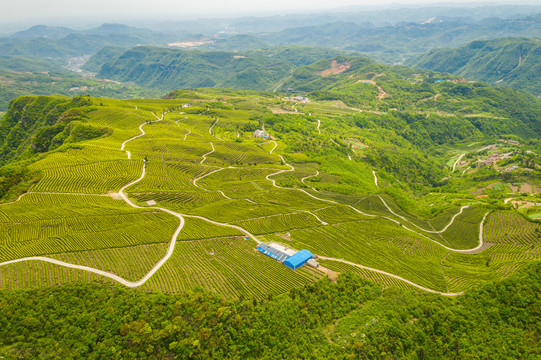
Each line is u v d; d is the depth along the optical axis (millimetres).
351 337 120438
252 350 113188
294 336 118500
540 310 134375
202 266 148000
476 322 134125
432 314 133500
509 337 128625
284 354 113000
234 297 131000
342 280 146000
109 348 102875
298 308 127875
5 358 94625
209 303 122438
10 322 103562
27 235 157125
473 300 143125
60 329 106188
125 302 117812
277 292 135750
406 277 159125
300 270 152000
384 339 121438
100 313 111500
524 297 140125
